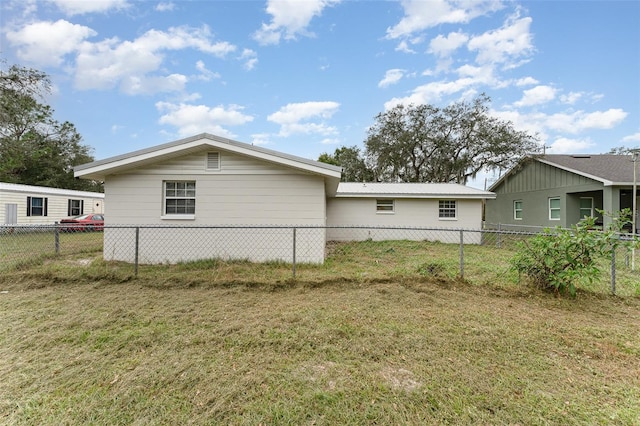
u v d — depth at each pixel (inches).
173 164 280.8
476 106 836.0
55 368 95.3
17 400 79.7
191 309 148.8
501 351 108.4
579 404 79.4
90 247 365.4
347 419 73.5
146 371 93.7
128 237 279.7
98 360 100.6
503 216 716.0
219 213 281.7
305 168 266.4
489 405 78.7
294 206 281.7
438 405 78.6
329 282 191.5
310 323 131.3
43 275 197.0
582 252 165.3
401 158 917.8
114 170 276.1
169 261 278.2
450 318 138.2
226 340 115.5
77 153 1048.8
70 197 691.4
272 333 121.6
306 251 281.7
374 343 113.7
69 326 127.0
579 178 485.4
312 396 81.9
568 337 119.8
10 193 551.2
